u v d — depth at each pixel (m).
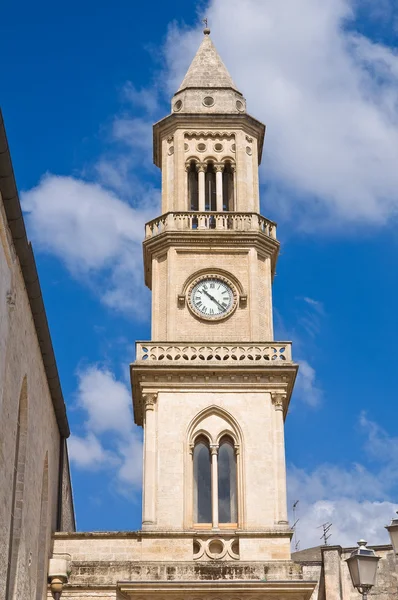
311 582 51.75
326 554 63.44
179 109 67.75
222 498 55.75
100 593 52.25
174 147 66.06
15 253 35.47
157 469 55.72
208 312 60.72
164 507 54.84
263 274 62.53
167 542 53.69
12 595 39.38
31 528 44.00
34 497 44.81
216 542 53.91
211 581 51.66
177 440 56.44
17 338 37.03
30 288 38.69
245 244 62.50
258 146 68.69
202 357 58.16
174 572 52.59
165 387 57.56
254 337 59.88
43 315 41.59
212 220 64.12
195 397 57.47
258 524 54.44
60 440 58.28
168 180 65.69
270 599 51.81
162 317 61.09
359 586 31.48
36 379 43.81
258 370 57.59
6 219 33.16
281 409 57.47
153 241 62.81
